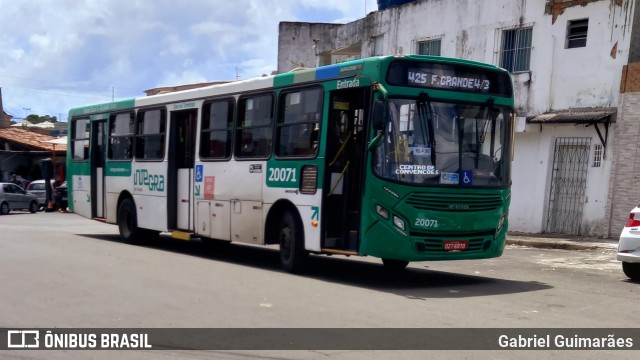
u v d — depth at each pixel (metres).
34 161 41.56
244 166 12.05
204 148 13.30
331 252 10.16
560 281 10.80
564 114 17.88
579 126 17.86
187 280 10.18
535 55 19.00
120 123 16.19
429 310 8.05
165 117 14.44
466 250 9.73
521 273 11.83
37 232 18.94
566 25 18.28
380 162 9.40
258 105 11.91
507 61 19.89
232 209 12.36
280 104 11.36
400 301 8.63
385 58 9.41
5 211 30.48
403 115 9.46
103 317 7.62
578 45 18.22
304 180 10.64
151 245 15.79
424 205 9.39
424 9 22.41
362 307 8.21
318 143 10.41
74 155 18.25
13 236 17.33
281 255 11.30
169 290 9.30
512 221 19.53
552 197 18.58
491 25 20.17
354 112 10.40
